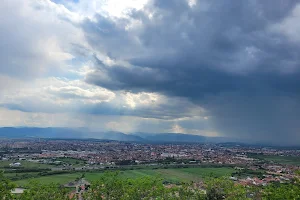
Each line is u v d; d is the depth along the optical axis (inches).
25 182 5019.7
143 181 2437.3
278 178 5565.9
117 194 2171.5
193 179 5634.8
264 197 2075.5
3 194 1695.4
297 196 1818.4
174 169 7322.8
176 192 2425.0
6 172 6284.5
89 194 2262.6
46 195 2112.5
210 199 1988.2
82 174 6117.1
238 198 1955.0
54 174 6181.1
